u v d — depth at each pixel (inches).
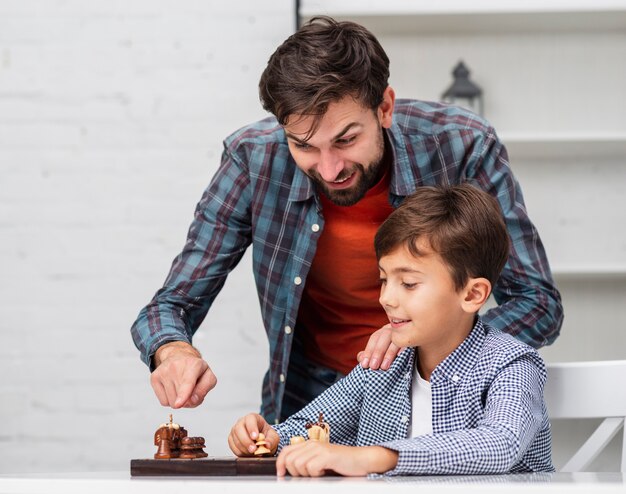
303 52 51.2
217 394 117.2
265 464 40.3
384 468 38.8
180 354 55.8
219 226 65.9
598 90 117.6
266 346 117.5
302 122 50.7
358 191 54.9
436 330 49.8
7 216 118.7
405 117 64.2
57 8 119.3
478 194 51.3
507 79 117.7
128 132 119.0
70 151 118.9
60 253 118.4
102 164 118.9
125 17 119.3
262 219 64.8
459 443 40.3
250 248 118.2
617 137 109.7
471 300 50.3
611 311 117.7
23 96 119.0
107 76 119.1
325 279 65.0
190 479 36.1
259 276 66.4
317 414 54.4
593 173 118.7
